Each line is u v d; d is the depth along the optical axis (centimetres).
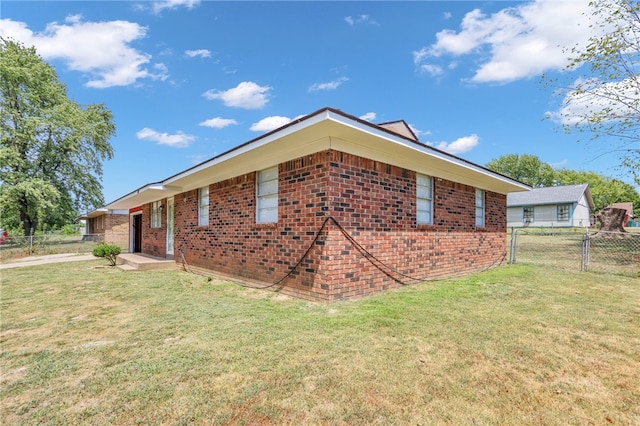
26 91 2244
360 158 581
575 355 326
